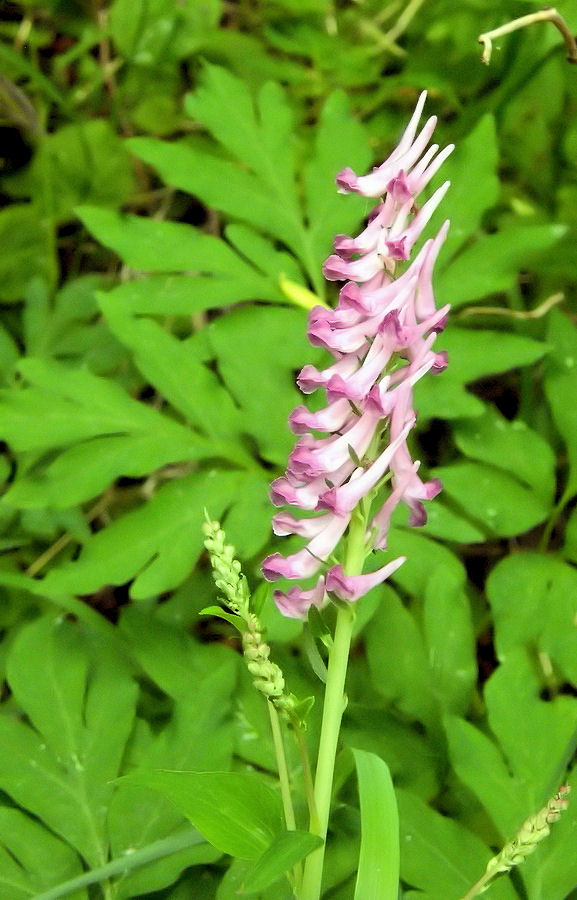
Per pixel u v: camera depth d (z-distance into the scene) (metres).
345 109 0.76
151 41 0.93
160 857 0.60
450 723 0.61
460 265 0.72
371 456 0.51
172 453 0.68
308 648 0.52
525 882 0.58
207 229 0.94
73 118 0.94
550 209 0.87
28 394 0.68
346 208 0.74
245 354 0.70
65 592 0.64
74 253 0.94
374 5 0.94
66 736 0.62
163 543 0.66
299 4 0.92
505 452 0.70
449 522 0.68
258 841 0.52
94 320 0.85
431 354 0.51
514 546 0.80
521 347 0.70
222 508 0.67
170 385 0.69
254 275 0.72
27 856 0.60
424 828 0.60
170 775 0.51
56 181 0.94
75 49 0.93
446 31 0.88
